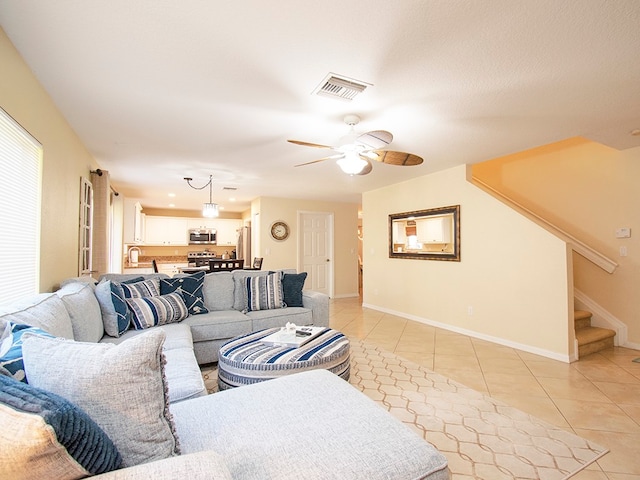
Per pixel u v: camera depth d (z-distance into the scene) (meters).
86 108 2.49
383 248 5.56
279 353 2.29
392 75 2.01
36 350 0.89
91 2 1.43
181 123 2.78
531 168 4.47
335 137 3.11
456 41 1.68
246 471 0.94
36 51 1.78
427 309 4.70
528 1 1.41
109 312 2.52
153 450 0.87
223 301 3.60
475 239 4.03
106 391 0.82
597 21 1.53
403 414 2.19
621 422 2.11
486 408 2.27
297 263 7.03
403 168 4.34
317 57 1.83
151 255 8.62
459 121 2.71
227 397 1.39
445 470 1.04
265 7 1.46
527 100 2.32
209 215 5.47
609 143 3.31
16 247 1.86
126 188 5.77
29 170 2.03
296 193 6.31
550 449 1.83
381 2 1.42
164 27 1.59
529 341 3.49
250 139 3.18
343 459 1.00
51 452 0.60
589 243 3.90
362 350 3.51
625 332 3.62
